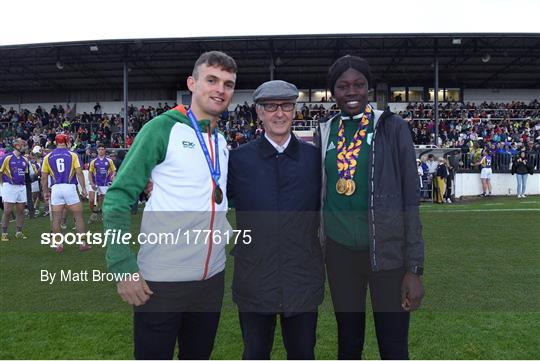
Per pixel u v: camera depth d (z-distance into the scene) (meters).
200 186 1.88
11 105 28.94
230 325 3.26
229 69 1.90
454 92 26.67
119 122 24.20
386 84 26.55
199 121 1.94
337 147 2.12
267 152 2.04
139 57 21.22
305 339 2.06
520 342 2.99
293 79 25.61
